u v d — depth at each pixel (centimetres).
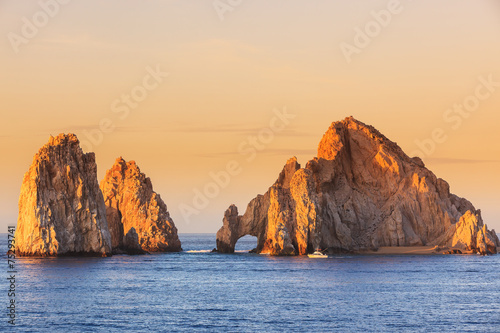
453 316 10494
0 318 10206
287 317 10419
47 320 10081
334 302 11844
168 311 10888
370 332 9400
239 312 10825
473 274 16762
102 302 11725
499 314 10662
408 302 11856
